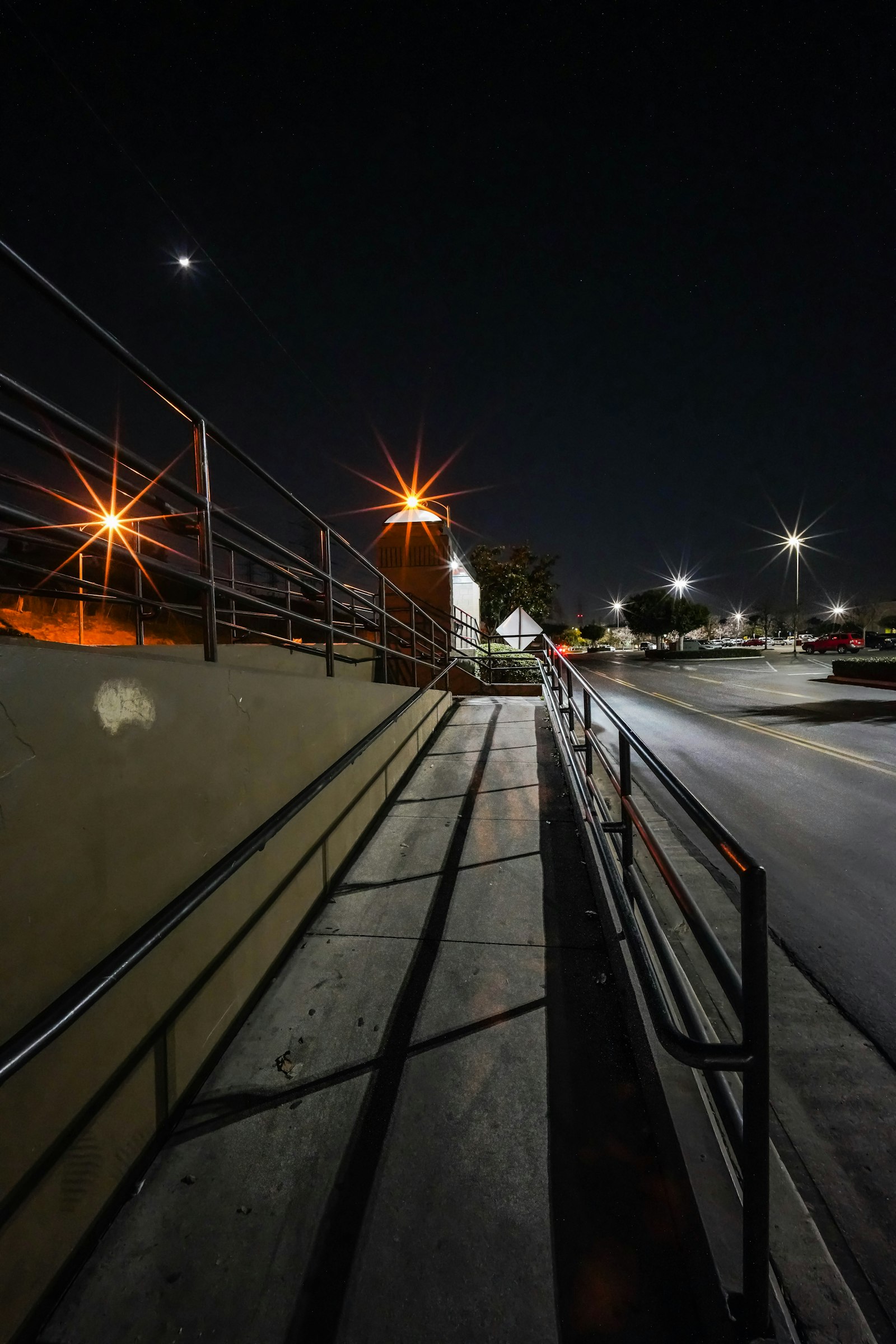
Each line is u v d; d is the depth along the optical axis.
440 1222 1.85
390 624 9.99
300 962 3.24
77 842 1.81
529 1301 1.63
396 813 5.45
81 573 5.88
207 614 2.94
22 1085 1.58
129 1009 2.01
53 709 1.72
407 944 3.39
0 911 1.53
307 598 4.61
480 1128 2.19
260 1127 2.20
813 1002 3.39
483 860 4.46
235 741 2.82
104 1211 1.85
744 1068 1.41
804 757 9.77
